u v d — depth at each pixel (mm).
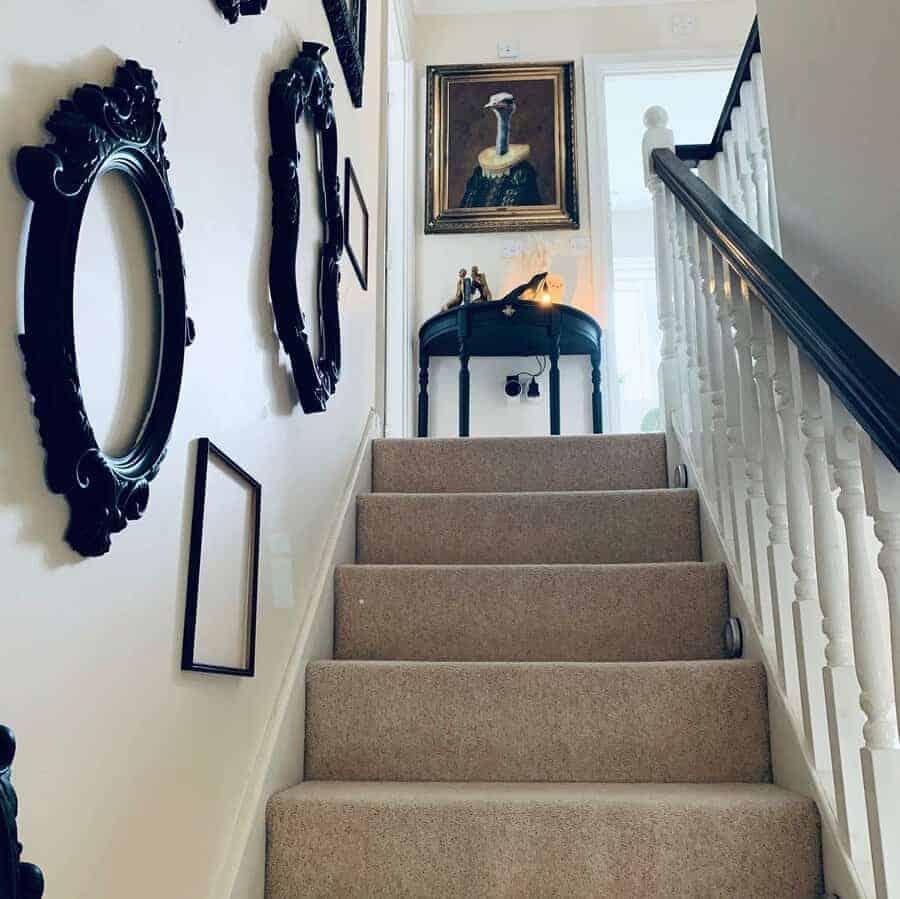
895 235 1662
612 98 5566
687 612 2139
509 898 1562
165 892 1197
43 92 932
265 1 1625
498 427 4520
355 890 1581
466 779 1861
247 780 1572
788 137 2178
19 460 875
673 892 1551
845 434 1464
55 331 898
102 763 1029
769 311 1713
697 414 2510
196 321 1379
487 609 2178
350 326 2645
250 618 1584
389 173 4652
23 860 864
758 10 2385
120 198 1089
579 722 1867
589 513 2453
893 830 1338
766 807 1567
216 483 1431
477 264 4660
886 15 1680
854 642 1426
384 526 2502
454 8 4906
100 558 1036
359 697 1903
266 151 1758
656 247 2881
